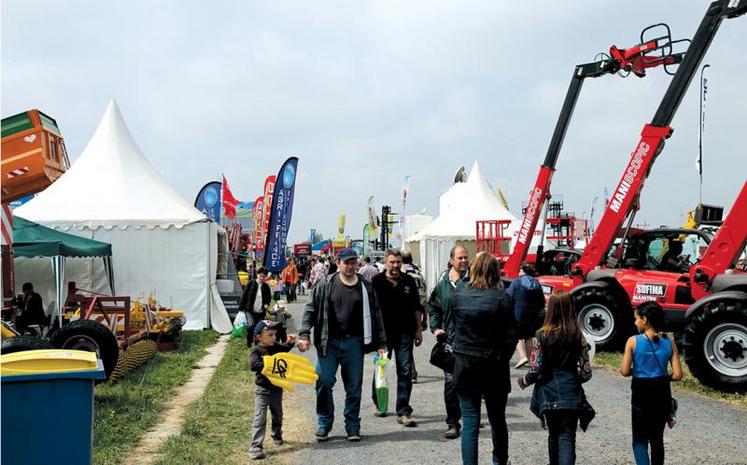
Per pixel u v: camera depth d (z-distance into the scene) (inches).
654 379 205.0
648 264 492.4
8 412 162.7
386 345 294.4
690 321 361.1
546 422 205.3
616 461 235.3
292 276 1139.9
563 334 200.5
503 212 1105.4
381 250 1701.5
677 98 471.2
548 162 591.8
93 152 730.8
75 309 510.3
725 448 251.9
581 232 852.0
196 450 251.6
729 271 408.5
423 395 355.3
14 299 446.6
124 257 671.8
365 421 301.4
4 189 406.0
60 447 165.5
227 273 849.5
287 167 826.8
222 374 423.5
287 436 277.0
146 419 297.9
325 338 267.1
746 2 427.2
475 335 212.8
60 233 547.2
